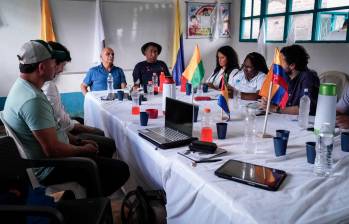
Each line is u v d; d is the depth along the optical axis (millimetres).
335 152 1375
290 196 990
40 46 1644
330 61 3826
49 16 3992
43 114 1583
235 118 2061
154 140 1555
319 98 1386
